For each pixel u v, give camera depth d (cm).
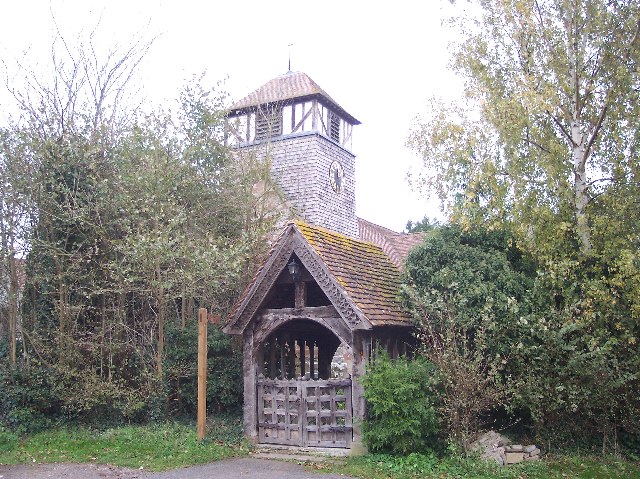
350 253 1331
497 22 1405
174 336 1441
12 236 1396
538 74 1338
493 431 1152
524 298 1184
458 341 1170
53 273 1409
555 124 1373
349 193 3325
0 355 1365
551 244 1227
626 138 1245
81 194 1402
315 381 1197
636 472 1015
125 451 1159
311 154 2952
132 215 1385
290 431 1215
